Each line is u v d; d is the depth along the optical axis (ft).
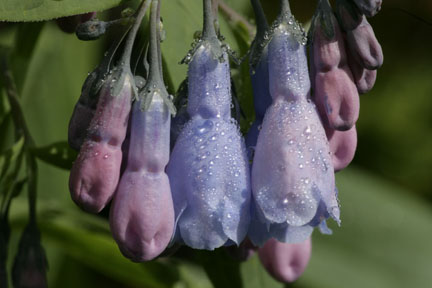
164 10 0.48
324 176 0.41
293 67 0.42
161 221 0.41
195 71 0.42
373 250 0.58
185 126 0.42
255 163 0.41
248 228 0.42
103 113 0.42
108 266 0.56
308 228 0.43
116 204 0.41
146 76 0.44
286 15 0.43
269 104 0.43
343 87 0.42
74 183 0.41
